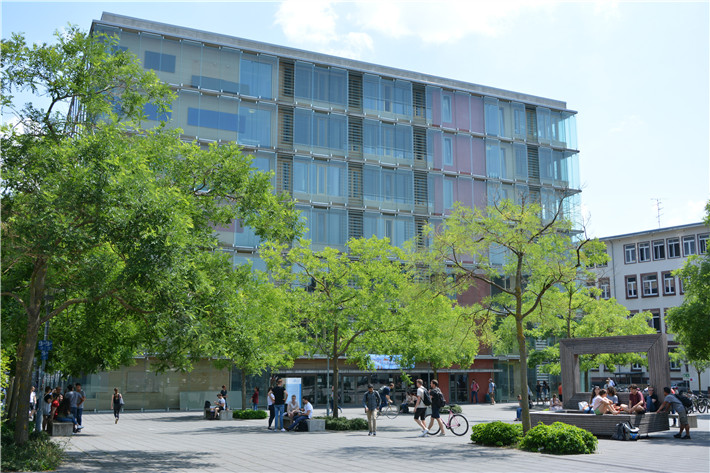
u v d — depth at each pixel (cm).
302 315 2602
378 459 1480
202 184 1786
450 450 1673
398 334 2622
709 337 2658
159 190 1404
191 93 4200
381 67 4984
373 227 4631
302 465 1376
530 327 3994
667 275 6719
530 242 1811
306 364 4341
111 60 1641
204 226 1756
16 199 1380
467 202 5047
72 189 1301
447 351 3428
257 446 1836
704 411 4072
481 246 1836
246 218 1859
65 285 1493
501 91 5431
